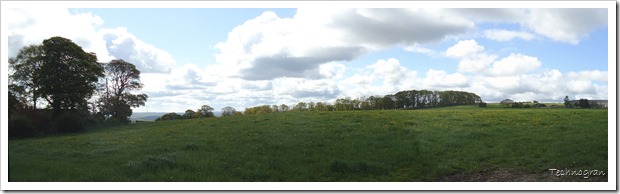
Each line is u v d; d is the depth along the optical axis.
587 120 23.78
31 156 19.86
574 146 17.55
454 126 24.56
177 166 16.58
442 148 19.09
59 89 38.00
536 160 16.27
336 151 19.12
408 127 24.86
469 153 18.00
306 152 19.14
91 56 40.28
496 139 20.28
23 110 34.88
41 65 37.16
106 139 25.95
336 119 30.41
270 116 35.78
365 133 23.22
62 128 34.47
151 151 20.27
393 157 17.78
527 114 28.03
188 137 24.81
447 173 15.66
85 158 18.98
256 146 20.64
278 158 18.08
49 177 15.12
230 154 19.05
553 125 22.77
